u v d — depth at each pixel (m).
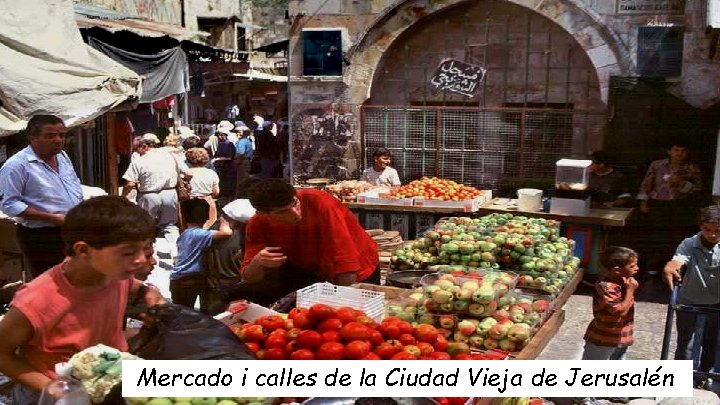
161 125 16.20
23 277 6.27
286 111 24.16
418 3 10.43
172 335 2.72
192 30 18.48
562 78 10.22
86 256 2.54
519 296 4.56
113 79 7.66
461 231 6.32
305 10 10.82
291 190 4.31
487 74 10.54
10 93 6.95
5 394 3.97
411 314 4.16
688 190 8.80
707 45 9.10
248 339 3.42
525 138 10.27
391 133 10.84
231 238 5.84
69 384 2.39
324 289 4.16
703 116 9.03
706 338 5.34
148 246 2.62
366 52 10.76
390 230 8.93
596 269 8.33
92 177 11.28
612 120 9.27
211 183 9.85
